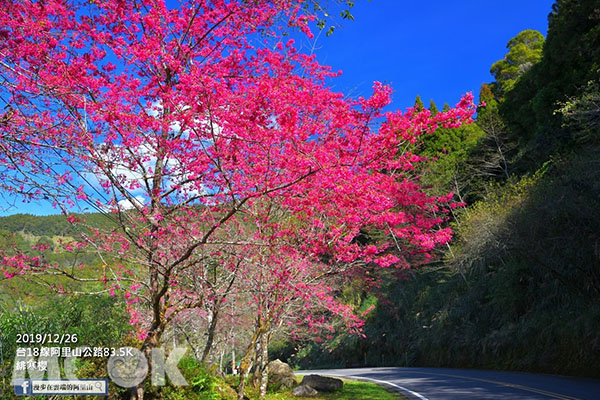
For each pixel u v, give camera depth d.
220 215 7.86
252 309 13.51
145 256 7.20
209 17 7.91
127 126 6.74
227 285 10.50
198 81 6.31
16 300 8.05
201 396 9.43
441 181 31.34
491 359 22.20
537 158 29.67
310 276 11.70
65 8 6.93
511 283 22.69
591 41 26.30
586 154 19.08
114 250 7.15
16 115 5.96
